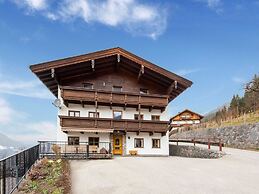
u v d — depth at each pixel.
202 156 27.28
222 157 22.86
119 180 13.09
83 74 29.09
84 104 28.20
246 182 12.35
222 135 39.19
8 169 9.62
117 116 29.14
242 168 16.64
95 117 27.52
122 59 28.31
